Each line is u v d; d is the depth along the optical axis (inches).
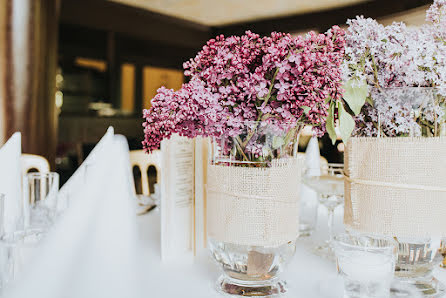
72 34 305.1
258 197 26.0
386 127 28.0
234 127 24.6
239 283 26.9
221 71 24.0
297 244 38.8
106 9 277.7
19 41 121.8
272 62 23.1
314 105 23.3
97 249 20.3
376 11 245.8
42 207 42.4
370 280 24.8
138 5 285.7
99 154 23.0
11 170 37.2
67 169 224.7
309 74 22.8
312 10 282.5
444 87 25.8
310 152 54.6
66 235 20.0
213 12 299.4
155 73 380.2
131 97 368.5
